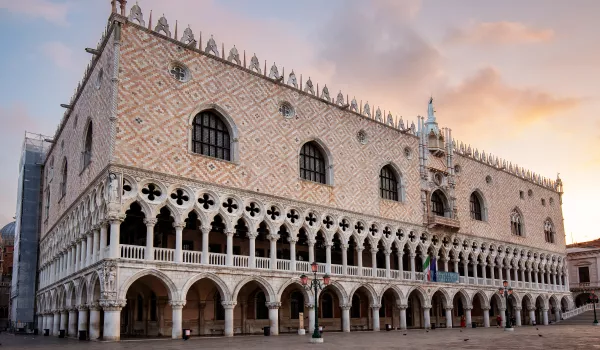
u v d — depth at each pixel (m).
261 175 48.12
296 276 48.84
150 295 49.03
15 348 31.61
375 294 56.53
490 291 73.00
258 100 49.53
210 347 30.88
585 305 94.38
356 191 57.16
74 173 52.44
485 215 76.31
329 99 56.75
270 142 49.62
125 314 53.28
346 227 55.44
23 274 76.00
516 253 80.94
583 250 103.19
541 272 86.88
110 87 40.66
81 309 43.94
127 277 37.75
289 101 52.41
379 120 62.50
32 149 79.88
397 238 60.91
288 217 49.91
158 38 43.25
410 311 68.75
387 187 62.56
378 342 35.78
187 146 43.28
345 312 53.00
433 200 69.12
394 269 65.69
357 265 58.19
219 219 50.38
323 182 55.06
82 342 38.09
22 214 77.44
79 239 46.66
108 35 42.41
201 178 43.56
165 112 42.47
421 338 40.91
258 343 34.81
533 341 36.72
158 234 47.91
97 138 43.00
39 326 70.00
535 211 88.19
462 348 29.84
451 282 66.50
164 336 45.59
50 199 68.06
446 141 71.62
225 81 47.22
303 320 51.19
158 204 40.47
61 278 53.47
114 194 38.38
